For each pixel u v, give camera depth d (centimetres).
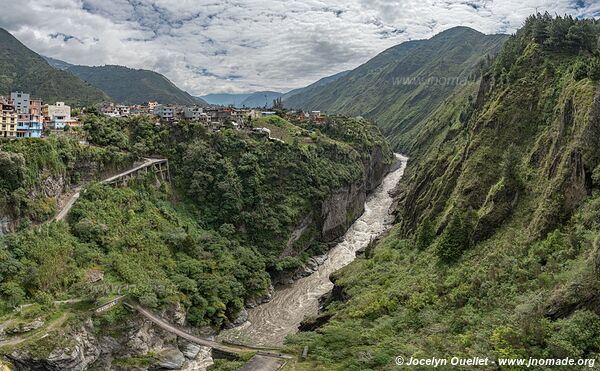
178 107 15675
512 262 4838
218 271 8369
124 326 6319
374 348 4622
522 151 6662
